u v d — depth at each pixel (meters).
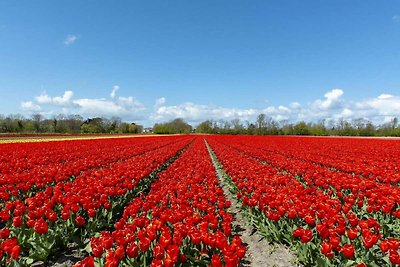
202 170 15.43
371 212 9.08
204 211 8.93
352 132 92.25
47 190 10.27
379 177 13.80
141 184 14.38
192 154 26.91
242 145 41.75
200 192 10.52
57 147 29.50
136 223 7.09
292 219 8.01
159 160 20.05
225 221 7.71
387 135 84.31
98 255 5.82
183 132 149.88
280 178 12.79
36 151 24.83
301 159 24.53
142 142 44.50
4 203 10.27
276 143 44.56
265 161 23.14
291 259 7.62
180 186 11.02
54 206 9.27
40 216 7.88
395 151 27.83
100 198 9.33
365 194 10.39
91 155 23.52
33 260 7.08
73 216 8.40
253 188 11.93
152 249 6.18
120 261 5.86
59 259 7.55
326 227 7.01
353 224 7.21
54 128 102.69
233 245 5.87
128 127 133.38
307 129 105.25
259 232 8.79
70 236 7.89
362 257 6.29
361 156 24.23
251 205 9.38
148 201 8.97
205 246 6.34
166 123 164.12
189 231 6.34
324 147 34.94
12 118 98.00
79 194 9.53
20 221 7.52
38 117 105.50
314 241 7.20
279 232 8.00
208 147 44.16
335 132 102.25
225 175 17.83
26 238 7.57
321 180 12.82
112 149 29.70
